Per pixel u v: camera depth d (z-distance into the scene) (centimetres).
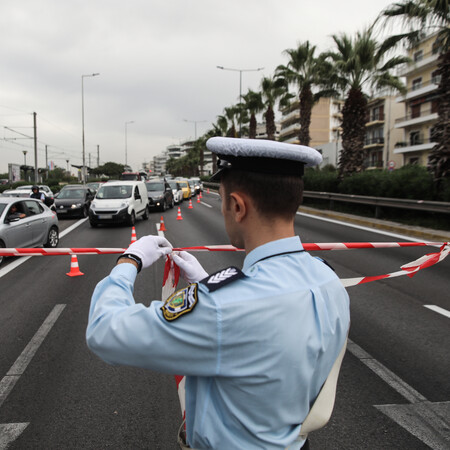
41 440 253
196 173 9331
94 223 1439
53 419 275
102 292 101
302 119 2358
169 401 297
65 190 1919
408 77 4428
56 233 1027
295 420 90
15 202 874
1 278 685
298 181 101
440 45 1143
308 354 86
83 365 355
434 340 405
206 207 2402
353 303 528
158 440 253
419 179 1237
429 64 3997
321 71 2116
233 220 105
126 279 105
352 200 1549
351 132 1809
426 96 4194
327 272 103
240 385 84
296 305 87
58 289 612
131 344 85
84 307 522
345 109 1827
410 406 288
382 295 562
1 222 801
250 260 101
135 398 301
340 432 259
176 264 137
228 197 105
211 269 752
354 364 354
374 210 1490
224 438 87
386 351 380
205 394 90
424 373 337
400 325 448
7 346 398
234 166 99
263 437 86
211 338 82
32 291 602
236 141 96
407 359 363
